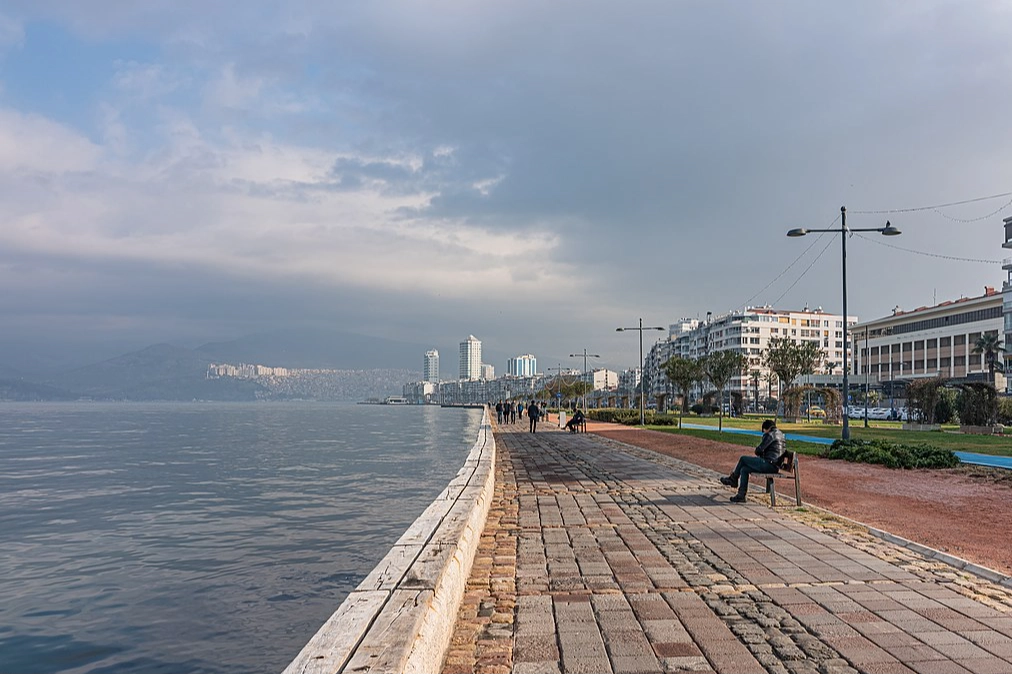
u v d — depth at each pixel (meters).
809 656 4.51
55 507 23.50
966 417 35.00
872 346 115.50
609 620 5.26
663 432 37.41
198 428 89.38
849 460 19.19
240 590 12.42
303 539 17.05
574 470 16.83
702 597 5.85
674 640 4.82
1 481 31.31
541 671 4.29
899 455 17.88
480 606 5.62
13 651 9.54
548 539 8.34
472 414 166.12
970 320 93.81
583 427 39.47
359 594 4.13
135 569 14.19
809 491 12.84
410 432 78.38
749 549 7.73
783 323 142.12
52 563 14.91
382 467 36.94
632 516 10.02
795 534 8.59
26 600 12.00
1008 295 74.94
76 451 50.28
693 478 14.88
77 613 11.23
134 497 25.72
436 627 4.06
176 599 11.91
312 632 10.21
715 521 9.55
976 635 4.88
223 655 9.34
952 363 96.75
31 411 194.25
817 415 70.38
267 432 78.75
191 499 24.97
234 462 40.31
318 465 38.22
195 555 15.41
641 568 6.87
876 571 6.70
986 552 7.49
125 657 9.33
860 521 9.58
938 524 9.30
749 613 5.41
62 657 9.36
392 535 17.50
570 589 6.12
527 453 22.64
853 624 5.12
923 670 4.27
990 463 17.73
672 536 8.49
